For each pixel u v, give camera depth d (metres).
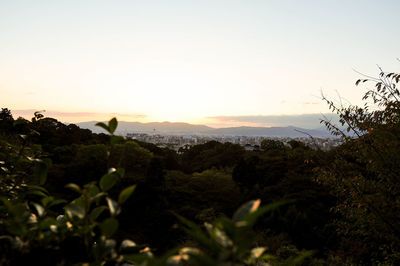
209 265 0.82
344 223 5.81
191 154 65.94
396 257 4.91
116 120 1.28
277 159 31.80
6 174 1.88
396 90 4.66
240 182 30.14
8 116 30.39
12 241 1.16
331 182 5.41
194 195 29.83
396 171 4.47
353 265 7.25
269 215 12.89
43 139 33.62
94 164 23.55
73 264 1.18
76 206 1.23
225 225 0.88
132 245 1.23
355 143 5.07
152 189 24.83
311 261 7.93
